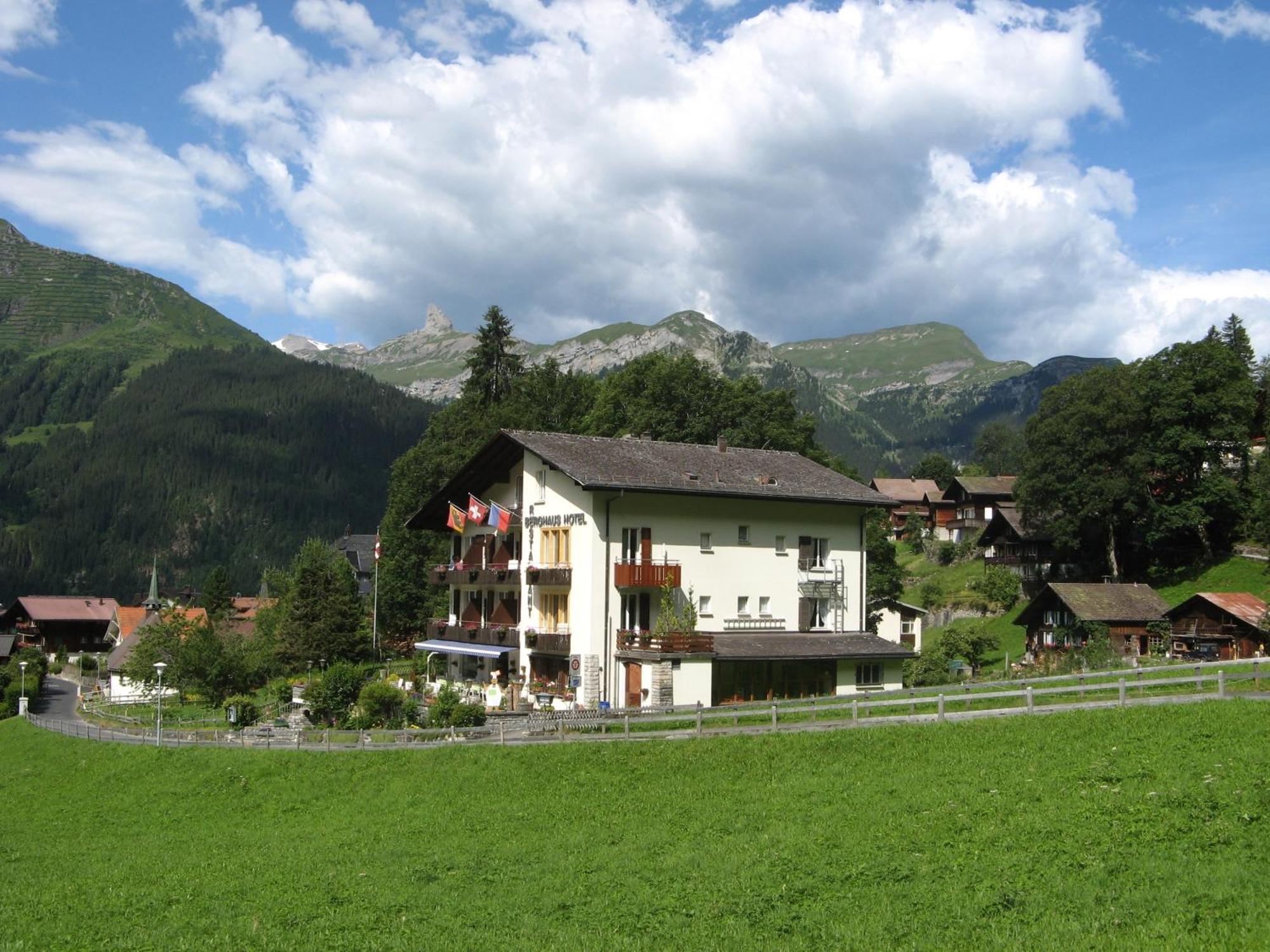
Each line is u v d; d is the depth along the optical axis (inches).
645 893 855.7
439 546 4005.9
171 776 1737.2
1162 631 2842.0
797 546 2319.1
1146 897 713.0
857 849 896.3
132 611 5708.7
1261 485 3221.0
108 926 909.2
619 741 1459.2
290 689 2856.8
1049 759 1101.1
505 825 1171.3
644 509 2133.4
